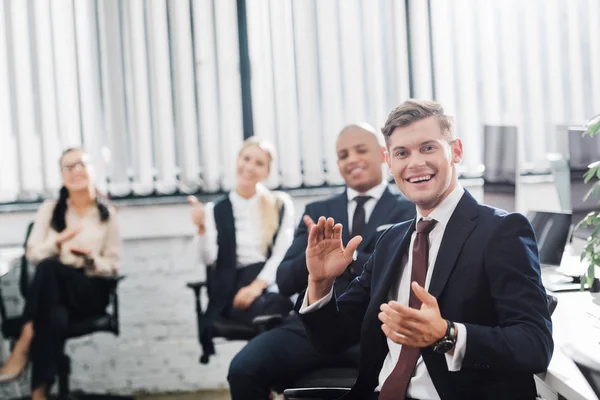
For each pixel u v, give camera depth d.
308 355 3.16
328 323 2.13
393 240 2.16
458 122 4.99
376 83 4.91
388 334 1.76
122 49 4.75
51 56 4.70
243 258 4.21
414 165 1.99
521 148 5.04
